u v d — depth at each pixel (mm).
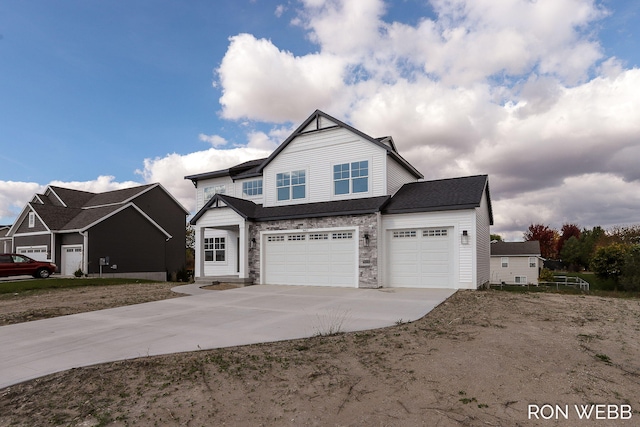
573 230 56000
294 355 6113
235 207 17656
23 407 4426
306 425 3807
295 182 18391
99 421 4027
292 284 16797
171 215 33469
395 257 15188
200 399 4520
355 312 9672
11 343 7418
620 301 11203
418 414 3926
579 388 4449
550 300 11266
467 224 13914
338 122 17266
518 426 3637
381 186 16219
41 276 22938
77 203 30984
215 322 8969
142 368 5648
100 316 10227
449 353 5844
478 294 12461
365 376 5047
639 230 44594
